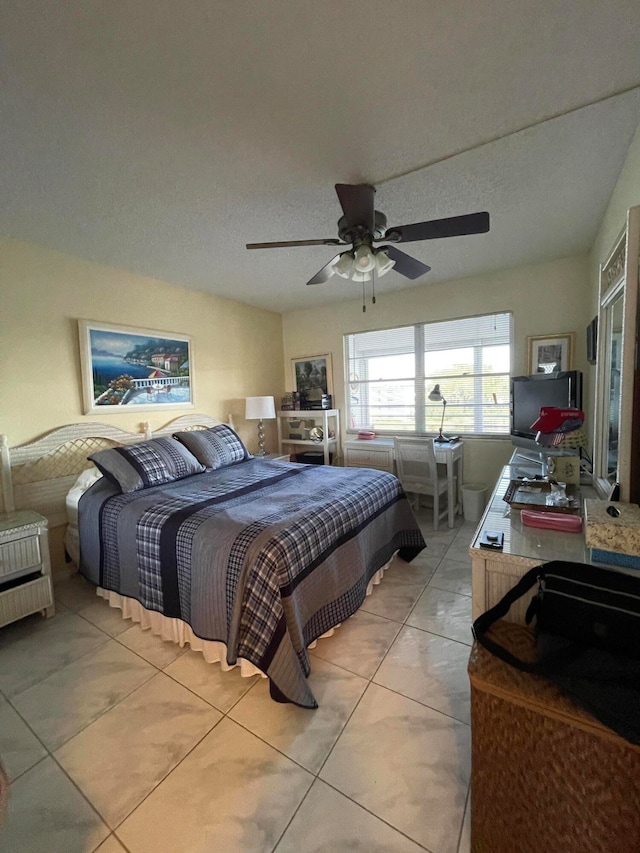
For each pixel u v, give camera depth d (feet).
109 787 4.11
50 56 3.84
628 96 4.67
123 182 6.22
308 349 15.87
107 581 7.29
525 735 3.06
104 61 3.92
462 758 4.31
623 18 3.66
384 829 3.64
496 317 12.01
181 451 9.59
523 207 7.47
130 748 4.57
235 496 7.52
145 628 6.87
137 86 4.26
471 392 12.67
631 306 4.36
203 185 6.38
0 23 3.49
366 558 7.43
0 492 7.79
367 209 5.84
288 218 7.64
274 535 5.54
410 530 9.07
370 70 4.19
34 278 8.56
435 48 3.96
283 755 4.42
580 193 6.97
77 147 5.30
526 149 5.68
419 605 7.47
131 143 5.27
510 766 3.16
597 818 2.82
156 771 4.28
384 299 13.89
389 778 4.11
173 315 11.76
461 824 3.65
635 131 5.29
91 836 3.66
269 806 3.88
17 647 6.47
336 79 4.29
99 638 6.66
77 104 4.50
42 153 5.40
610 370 5.84
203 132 5.09
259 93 4.45
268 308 15.35
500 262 10.90
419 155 5.77
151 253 9.24
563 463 5.80
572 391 7.48
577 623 3.27
